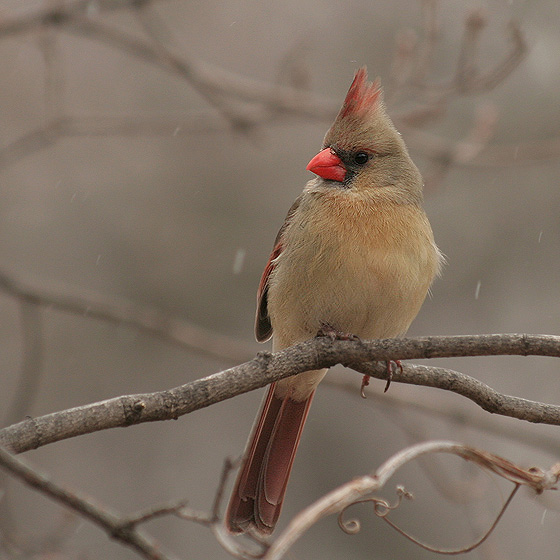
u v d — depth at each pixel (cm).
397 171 696
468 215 1372
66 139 1427
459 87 958
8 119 1427
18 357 1313
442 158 988
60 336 1320
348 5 1471
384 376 560
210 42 1484
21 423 462
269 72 1462
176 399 498
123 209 1397
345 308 655
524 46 937
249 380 526
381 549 1162
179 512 495
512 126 1338
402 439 1279
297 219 684
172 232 1379
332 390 1304
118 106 1439
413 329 1336
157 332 941
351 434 1281
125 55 1477
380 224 657
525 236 1362
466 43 961
